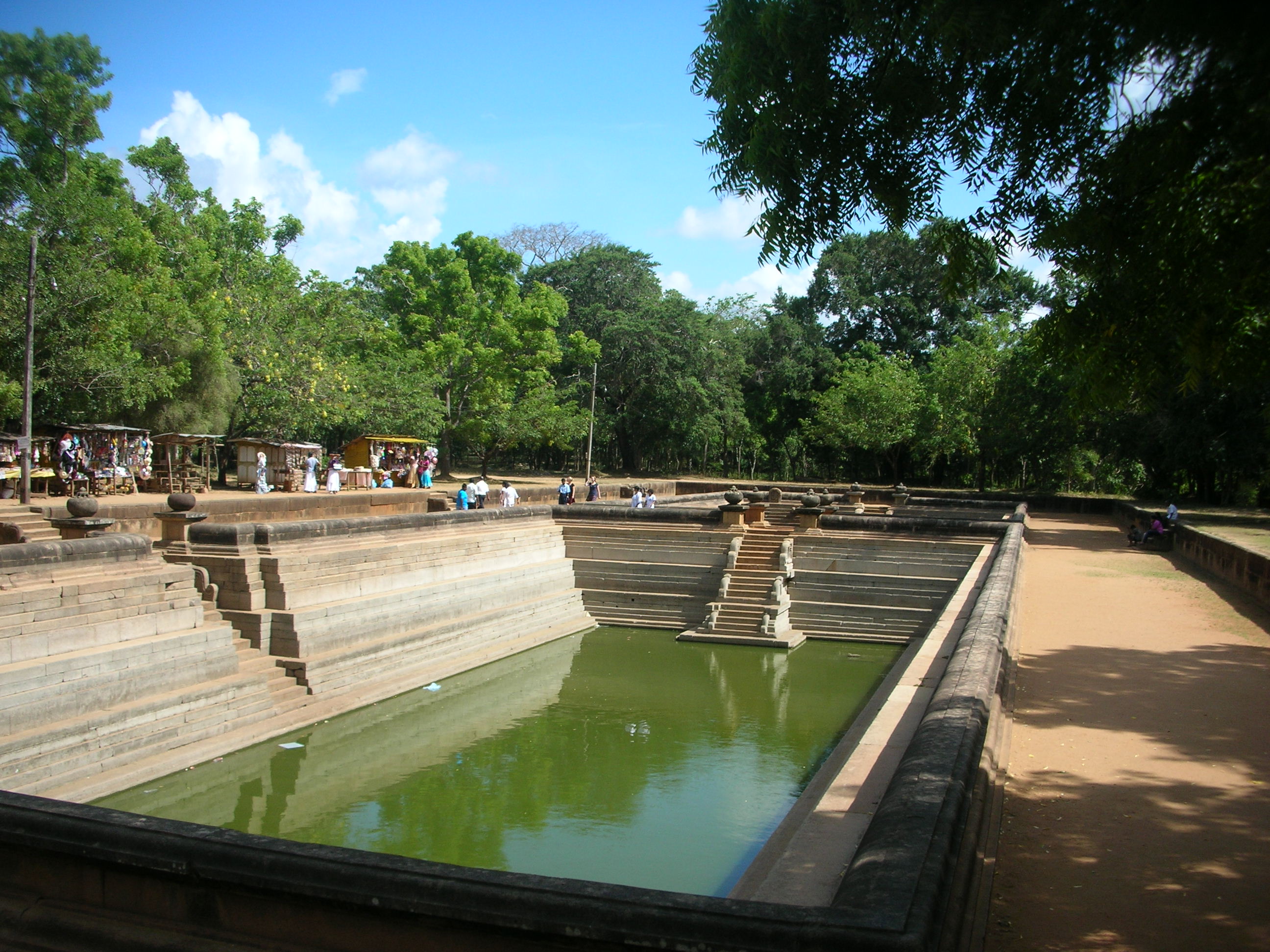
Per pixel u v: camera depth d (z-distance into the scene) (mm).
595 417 64375
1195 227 5348
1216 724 9680
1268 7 4027
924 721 6922
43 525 20984
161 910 4621
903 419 57906
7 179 27312
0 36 28781
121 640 13898
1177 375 6199
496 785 14289
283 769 14586
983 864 5719
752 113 6793
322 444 49750
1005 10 5168
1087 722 9727
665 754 15852
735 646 24938
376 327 47906
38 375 27703
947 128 6449
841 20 6254
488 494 41875
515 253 54250
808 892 5809
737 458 75750
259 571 17656
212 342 33875
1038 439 50875
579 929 3742
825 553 27734
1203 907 5422
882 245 68938
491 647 22500
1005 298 63156
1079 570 24828
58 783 12109
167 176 41906
